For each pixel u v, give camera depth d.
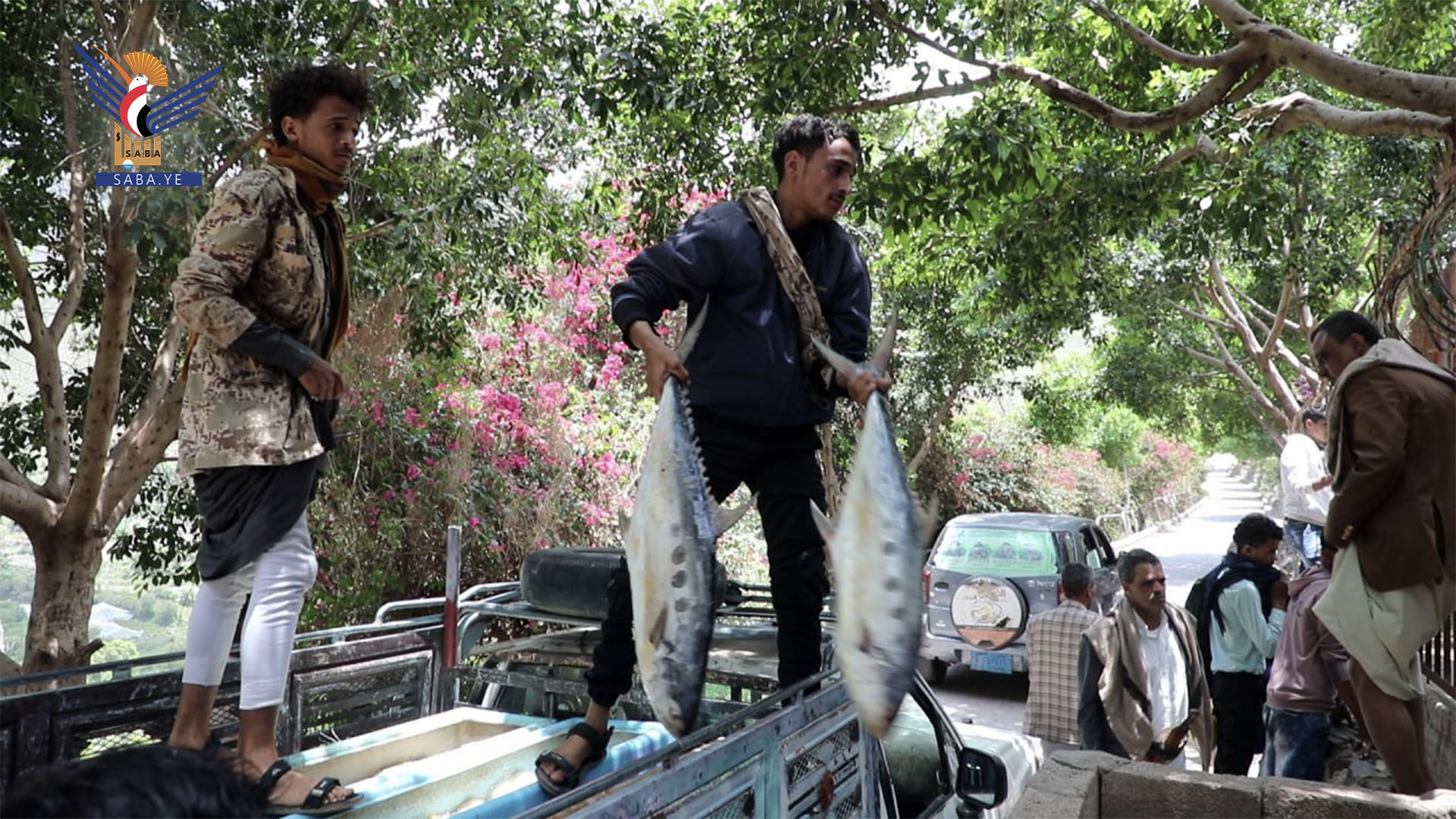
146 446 7.53
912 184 8.44
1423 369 3.72
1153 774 3.77
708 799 2.09
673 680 1.95
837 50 7.95
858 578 1.78
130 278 6.89
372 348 9.39
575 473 10.77
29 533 7.35
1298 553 9.39
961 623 10.25
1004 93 8.32
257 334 2.27
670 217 9.06
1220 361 22.17
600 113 7.46
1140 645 5.04
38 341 7.59
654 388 2.24
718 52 8.26
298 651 2.93
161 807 0.76
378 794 2.15
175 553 9.69
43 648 7.21
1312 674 5.61
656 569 1.98
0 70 7.00
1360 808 3.43
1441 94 5.80
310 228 2.47
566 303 11.02
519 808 2.23
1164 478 47.50
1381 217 12.68
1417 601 3.61
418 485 9.67
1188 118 7.09
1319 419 9.80
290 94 2.48
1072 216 9.81
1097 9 7.53
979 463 23.02
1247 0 9.45
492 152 8.15
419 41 7.16
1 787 2.25
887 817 3.48
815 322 2.81
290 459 2.36
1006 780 3.68
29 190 7.98
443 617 3.46
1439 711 5.87
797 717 2.53
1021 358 18.97
